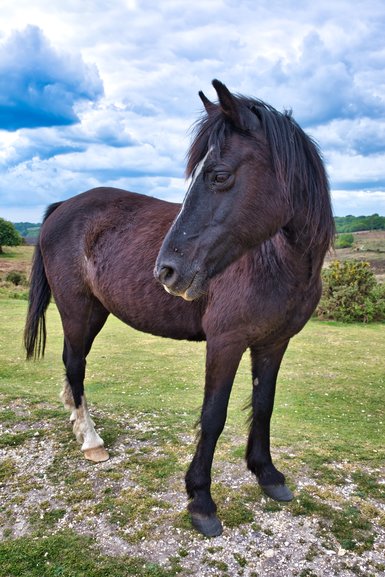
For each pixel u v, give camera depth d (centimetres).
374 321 1166
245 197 198
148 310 282
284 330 241
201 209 198
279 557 234
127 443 359
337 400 527
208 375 242
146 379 609
